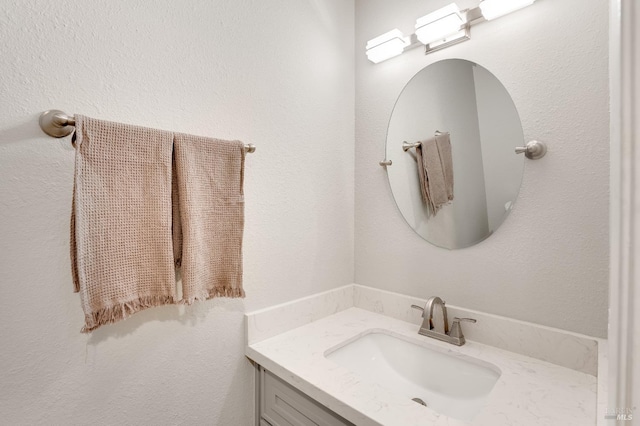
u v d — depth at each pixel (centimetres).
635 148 28
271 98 117
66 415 75
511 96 107
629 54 28
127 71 83
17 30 68
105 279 72
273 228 118
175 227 85
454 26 113
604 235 92
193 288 85
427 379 111
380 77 142
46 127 71
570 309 97
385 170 141
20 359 70
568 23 96
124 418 84
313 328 125
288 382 93
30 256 71
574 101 96
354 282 151
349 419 77
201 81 98
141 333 87
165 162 81
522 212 105
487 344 111
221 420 104
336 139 143
